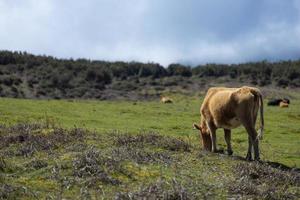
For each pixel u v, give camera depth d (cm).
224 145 2358
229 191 1309
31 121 2762
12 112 3186
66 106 3919
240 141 2569
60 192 1207
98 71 10656
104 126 2802
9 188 1172
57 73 10094
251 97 1775
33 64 10662
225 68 11450
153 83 10650
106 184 1277
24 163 1430
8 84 8969
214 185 1337
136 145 1762
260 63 11431
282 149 2338
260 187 1384
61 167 1360
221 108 1858
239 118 1805
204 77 11231
